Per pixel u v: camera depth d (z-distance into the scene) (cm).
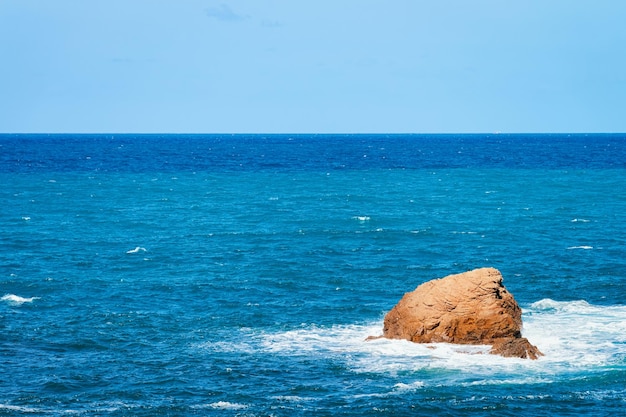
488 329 4444
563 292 5859
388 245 8025
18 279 6284
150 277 6456
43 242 8175
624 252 7512
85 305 5516
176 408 3638
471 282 4509
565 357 4278
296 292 5925
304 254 7469
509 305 4531
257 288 6047
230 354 4409
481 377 3988
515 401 3681
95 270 6750
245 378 4022
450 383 3916
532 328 4828
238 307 5462
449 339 4478
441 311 4494
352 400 3719
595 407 3612
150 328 4950
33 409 3606
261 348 4516
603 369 4081
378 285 6184
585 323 4944
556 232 8869
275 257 7312
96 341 4666
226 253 7550
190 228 9306
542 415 3538
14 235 8606
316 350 4462
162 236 8662
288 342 4628
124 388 3897
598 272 6569
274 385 3922
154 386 3925
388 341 4572
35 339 4691
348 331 4853
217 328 4950
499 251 7650
